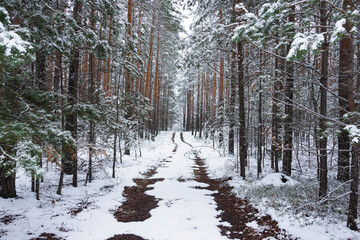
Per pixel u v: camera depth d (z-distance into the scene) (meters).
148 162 14.45
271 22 4.21
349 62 4.09
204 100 31.48
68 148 5.67
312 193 6.41
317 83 5.02
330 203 5.42
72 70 8.34
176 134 37.84
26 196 6.43
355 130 3.42
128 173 10.88
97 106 7.77
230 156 15.16
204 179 10.71
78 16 7.22
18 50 2.90
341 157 7.71
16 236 4.45
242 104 9.55
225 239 4.73
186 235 4.87
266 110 10.60
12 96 4.40
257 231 5.04
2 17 3.29
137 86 19.33
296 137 6.86
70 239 4.58
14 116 4.14
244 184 8.52
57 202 6.38
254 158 14.45
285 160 9.04
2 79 3.96
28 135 3.87
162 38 21.98
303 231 4.48
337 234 4.20
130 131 12.94
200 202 7.18
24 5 5.45
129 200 7.43
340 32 2.92
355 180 4.27
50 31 5.75
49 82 6.72
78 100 6.78
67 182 8.31
